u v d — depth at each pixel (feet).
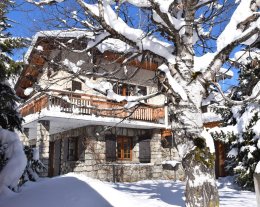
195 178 18.45
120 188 41.78
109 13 19.98
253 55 28.43
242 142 42.11
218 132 44.09
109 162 54.80
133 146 59.57
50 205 21.49
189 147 18.95
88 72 22.90
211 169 18.53
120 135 58.03
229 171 54.29
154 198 30.94
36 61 31.07
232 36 19.08
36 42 23.95
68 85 52.70
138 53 22.27
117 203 22.80
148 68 49.78
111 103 52.01
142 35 20.12
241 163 43.42
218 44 19.53
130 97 21.81
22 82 61.11
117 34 20.03
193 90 19.61
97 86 22.77
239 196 35.24
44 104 48.73
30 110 56.85
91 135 53.16
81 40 24.81
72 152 59.06
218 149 61.05
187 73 19.90
